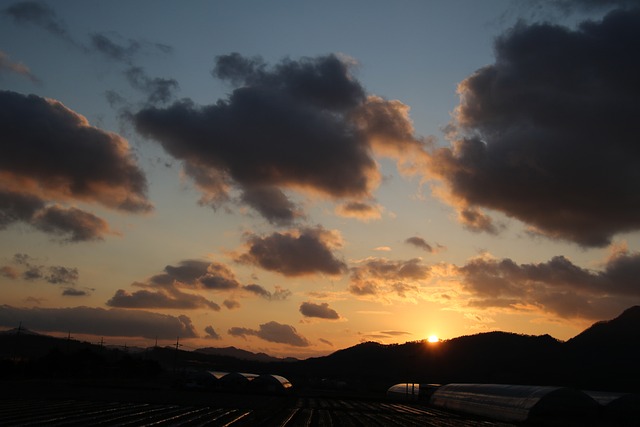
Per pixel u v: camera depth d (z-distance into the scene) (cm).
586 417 5509
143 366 14025
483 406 6644
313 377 19362
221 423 4519
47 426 3856
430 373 18062
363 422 5250
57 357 11950
